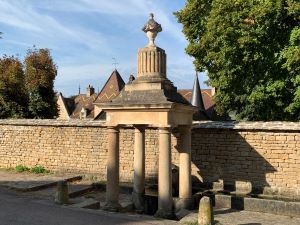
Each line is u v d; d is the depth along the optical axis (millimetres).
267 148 15273
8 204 11727
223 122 16266
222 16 19188
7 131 20484
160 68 12336
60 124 19094
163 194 11414
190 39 23953
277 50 18469
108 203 12219
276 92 19109
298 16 17266
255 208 13320
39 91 31594
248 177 15562
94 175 18359
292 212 12703
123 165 17875
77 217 10477
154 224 10172
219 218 12156
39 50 32500
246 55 18812
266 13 17203
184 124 12547
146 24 12578
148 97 11734
